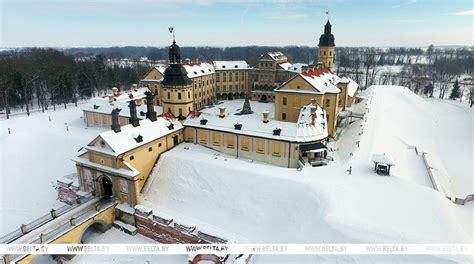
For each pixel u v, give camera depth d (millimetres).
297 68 95688
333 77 80750
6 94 93312
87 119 78938
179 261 38125
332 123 67188
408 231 34906
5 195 52312
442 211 39125
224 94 104812
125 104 74625
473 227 39969
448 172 60594
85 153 48344
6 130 75500
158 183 49969
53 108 102500
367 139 62219
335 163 52062
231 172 47906
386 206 39406
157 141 53156
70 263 37875
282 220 40688
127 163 45594
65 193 51219
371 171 48688
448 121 94750
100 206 44750
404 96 111562
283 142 50938
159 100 88000
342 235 35188
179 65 61375
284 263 35469
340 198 40312
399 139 71000
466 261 31250
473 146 74562
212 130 56906
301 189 43188
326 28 92562
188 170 49969
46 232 37906
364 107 89250
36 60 129625
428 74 175000
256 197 44031
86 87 122188
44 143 68438
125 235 43406
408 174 54469
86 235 43156
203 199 45844
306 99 63219
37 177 57688
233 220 42312
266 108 89250
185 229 39969
